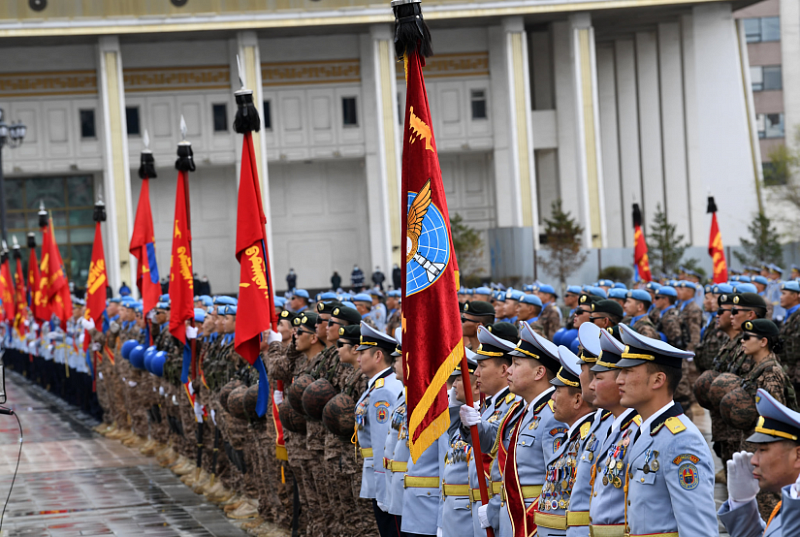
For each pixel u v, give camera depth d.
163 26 99.94
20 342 60.91
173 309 24.52
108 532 20.34
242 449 21.45
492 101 110.19
